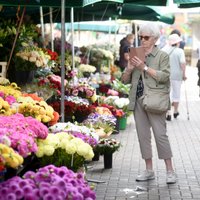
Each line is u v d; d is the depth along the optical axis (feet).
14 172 16.05
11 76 29.48
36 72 30.96
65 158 18.86
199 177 26.35
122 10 55.98
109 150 27.07
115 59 63.10
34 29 33.63
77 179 15.38
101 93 43.80
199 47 57.82
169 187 24.35
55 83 30.55
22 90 27.48
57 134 19.40
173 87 47.34
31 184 14.40
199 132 40.60
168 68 24.53
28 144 15.97
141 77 24.68
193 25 146.72
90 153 18.86
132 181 25.25
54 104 28.40
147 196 22.88
